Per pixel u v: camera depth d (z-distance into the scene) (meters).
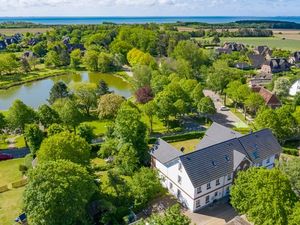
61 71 170.38
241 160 55.44
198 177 51.69
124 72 166.75
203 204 53.84
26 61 169.38
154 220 37.41
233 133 64.56
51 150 53.69
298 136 77.62
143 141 66.00
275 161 59.81
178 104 88.44
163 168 59.81
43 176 42.44
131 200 52.31
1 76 158.62
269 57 199.50
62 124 84.00
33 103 120.75
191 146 77.12
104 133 82.25
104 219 46.91
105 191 54.12
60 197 41.16
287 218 40.22
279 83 116.06
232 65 175.88
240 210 46.72
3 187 58.16
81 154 55.75
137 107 102.31
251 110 98.50
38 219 40.66
